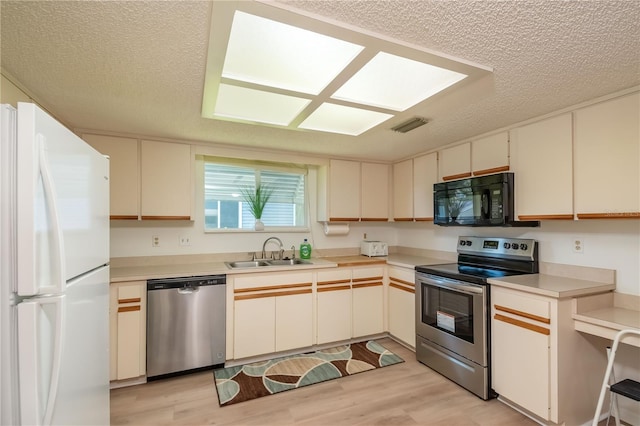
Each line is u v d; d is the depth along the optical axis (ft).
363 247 12.62
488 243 9.26
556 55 4.63
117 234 9.28
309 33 4.22
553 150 6.91
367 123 7.98
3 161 2.81
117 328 7.66
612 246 6.70
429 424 6.40
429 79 5.56
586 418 6.32
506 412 6.82
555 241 7.77
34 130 2.89
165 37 4.21
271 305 9.37
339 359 9.42
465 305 7.84
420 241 12.37
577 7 3.57
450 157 9.77
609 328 5.55
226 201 10.97
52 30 4.03
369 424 6.40
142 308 7.93
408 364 9.12
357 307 10.70
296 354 9.80
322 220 11.85
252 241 11.14
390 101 6.57
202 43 4.36
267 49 4.63
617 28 3.96
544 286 6.44
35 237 2.87
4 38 4.19
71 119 7.47
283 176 11.97
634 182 5.61
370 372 8.63
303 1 3.50
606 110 6.01
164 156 9.04
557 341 5.95
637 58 4.68
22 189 2.82
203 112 6.92
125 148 8.55
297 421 6.49
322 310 10.13
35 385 2.85
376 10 3.66
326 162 11.57
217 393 7.52
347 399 7.30
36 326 2.89
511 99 6.26
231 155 10.01
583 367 6.28
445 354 8.34
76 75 5.28
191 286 8.38
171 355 8.16
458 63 4.83
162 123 7.77
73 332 3.67
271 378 8.25
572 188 6.55
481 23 3.89
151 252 9.66
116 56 4.70
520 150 7.63
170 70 5.13
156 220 9.68
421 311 9.25
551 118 6.95
